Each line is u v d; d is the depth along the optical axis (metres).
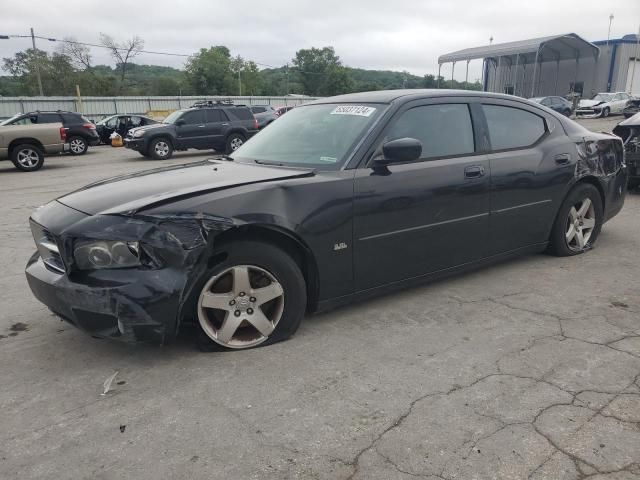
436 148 4.01
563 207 4.98
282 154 3.95
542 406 2.69
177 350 3.32
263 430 2.53
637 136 8.04
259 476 2.22
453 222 4.06
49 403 2.80
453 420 2.58
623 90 44.97
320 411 2.68
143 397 2.83
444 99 4.17
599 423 2.54
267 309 3.41
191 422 2.60
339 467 2.27
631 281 4.54
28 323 3.85
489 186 4.24
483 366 3.11
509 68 49.28
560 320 3.75
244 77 89.44
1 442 2.48
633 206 7.65
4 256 5.74
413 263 3.92
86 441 2.47
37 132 15.26
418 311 3.92
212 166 3.99
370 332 3.57
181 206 2.99
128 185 3.45
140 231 2.88
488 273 4.76
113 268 2.93
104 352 3.34
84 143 20.53
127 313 2.86
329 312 3.91
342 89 97.31
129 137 18.22
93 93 70.81
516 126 4.63
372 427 2.54
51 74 69.62
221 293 3.19
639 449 2.36
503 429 2.51
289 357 3.23
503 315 3.85
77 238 2.93
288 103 47.44
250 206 3.12
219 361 3.18
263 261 3.21
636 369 3.05
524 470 2.23
